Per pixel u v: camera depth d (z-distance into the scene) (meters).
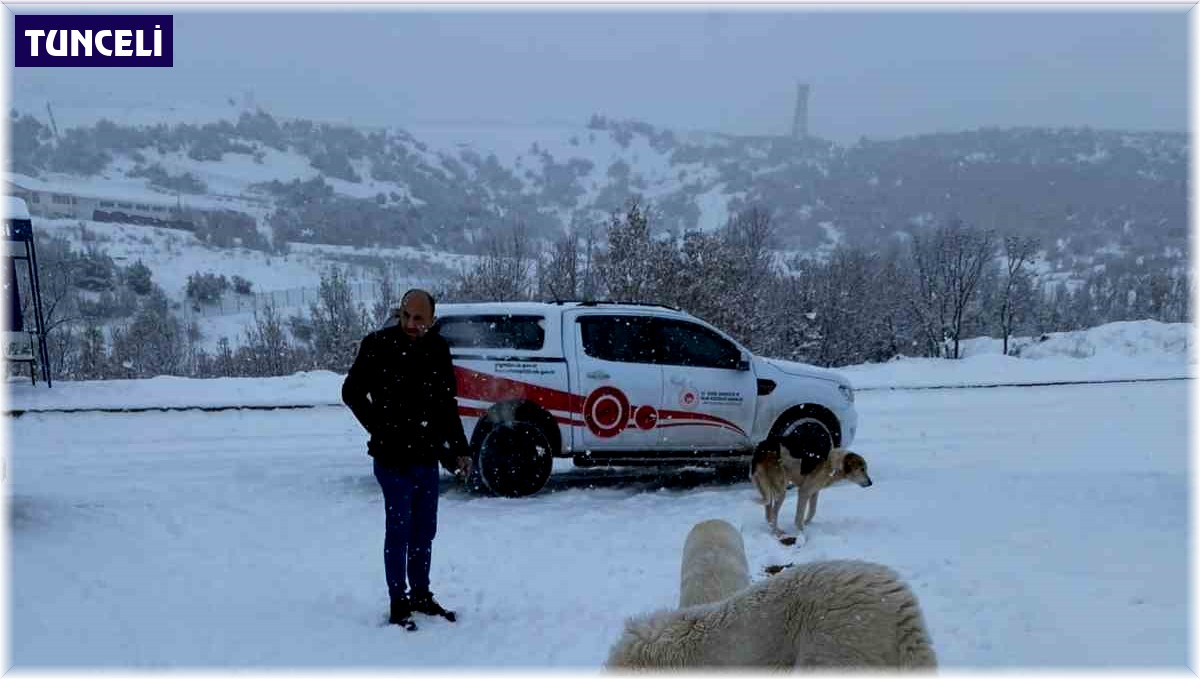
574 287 34.38
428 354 5.79
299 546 7.50
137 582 6.31
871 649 2.94
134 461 11.43
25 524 7.80
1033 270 47.69
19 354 17.64
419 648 5.27
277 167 178.62
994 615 5.50
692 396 10.18
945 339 34.09
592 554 7.29
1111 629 5.23
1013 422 15.68
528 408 9.69
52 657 4.95
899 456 12.57
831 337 38.06
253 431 13.77
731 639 3.14
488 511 8.91
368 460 11.64
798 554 7.27
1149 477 10.16
